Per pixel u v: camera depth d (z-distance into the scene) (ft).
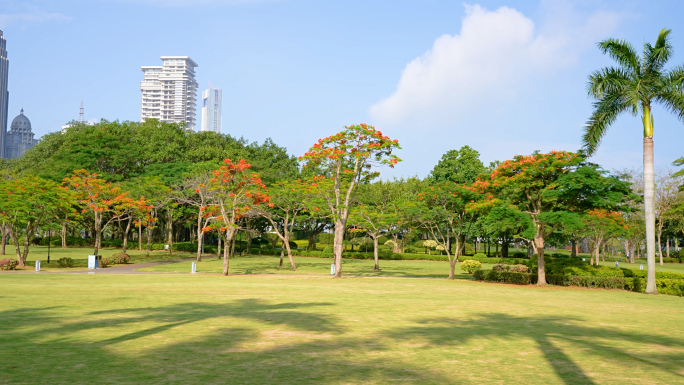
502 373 26.94
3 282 83.20
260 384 23.62
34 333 36.99
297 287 84.17
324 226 233.55
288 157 251.60
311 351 31.94
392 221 129.80
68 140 221.87
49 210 133.59
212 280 98.22
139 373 25.44
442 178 209.36
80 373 25.23
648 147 85.97
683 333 42.42
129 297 62.95
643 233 203.92
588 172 89.71
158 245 220.02
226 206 126.31
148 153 210.18
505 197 109.19
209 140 224.74
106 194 154.51
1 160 271.08
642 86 82.74
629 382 25.41
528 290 88.53
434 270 146.92
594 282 95.86
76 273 112.06
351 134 113.80
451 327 43.68
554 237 179.32
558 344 36.09
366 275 124.16
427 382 24.72
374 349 33.04
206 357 29.55
